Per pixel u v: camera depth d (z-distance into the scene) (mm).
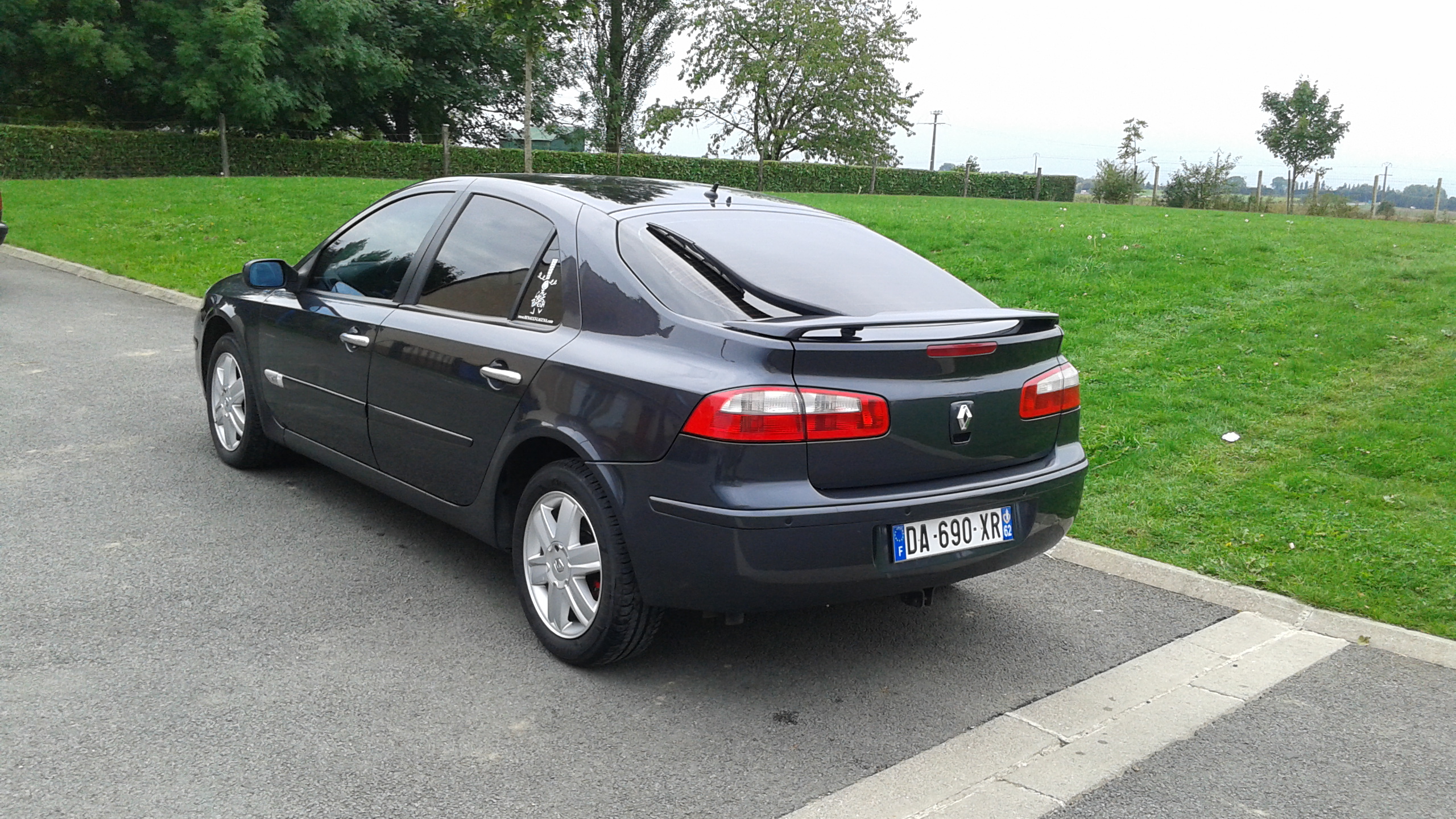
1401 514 5113
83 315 9477
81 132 23828
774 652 3711
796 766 2961
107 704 3076
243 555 4301
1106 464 5891
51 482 5051
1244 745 3178
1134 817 2773
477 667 3455
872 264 3848
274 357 4941
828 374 3045
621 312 3363
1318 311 8773
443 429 3889
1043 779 2947
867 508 3059
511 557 4254
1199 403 6793
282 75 29344
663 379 3098
